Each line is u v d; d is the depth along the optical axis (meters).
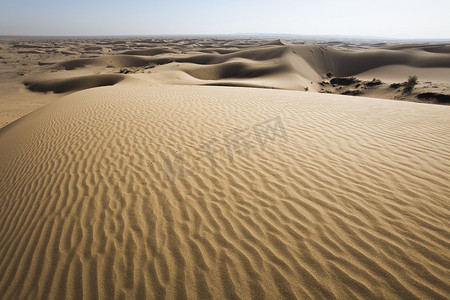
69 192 4.38
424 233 3.06
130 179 4.60
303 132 6.39
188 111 8.64
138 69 59.59
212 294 2.59
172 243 3.19
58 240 3.39
